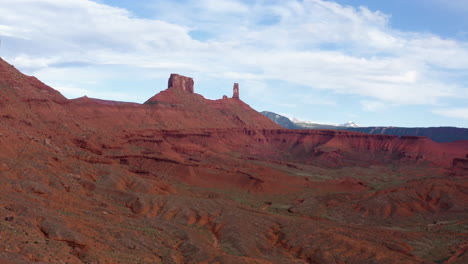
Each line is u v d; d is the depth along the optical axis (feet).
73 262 238.48
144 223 374.84
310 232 397.60
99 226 320.91
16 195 343.05
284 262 331.57
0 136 513.45
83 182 489.26
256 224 420.77
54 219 297.94
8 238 238.48
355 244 365.81
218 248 358.84
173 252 312.91
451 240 416.87
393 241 398.21
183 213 442.50
